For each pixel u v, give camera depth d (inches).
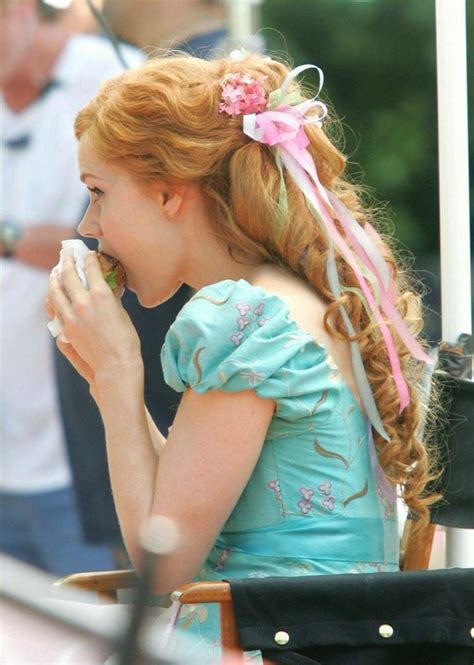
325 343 320.5
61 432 547.5
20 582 159.9
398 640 286.7
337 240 326.3
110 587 315.9
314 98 343.9
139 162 323.9
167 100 323.0
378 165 1148.5
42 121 537.0
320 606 284.7
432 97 1159.0
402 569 350.6
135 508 306.8
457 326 373.7
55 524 567.5
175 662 161.8
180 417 310.3
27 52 531.5
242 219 325.7
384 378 324.8
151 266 332.5
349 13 1152.2
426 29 1152.2
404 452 327.0
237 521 318.3
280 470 315.0
